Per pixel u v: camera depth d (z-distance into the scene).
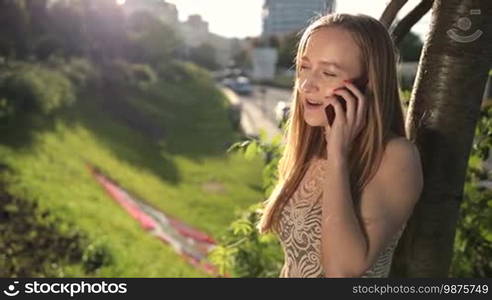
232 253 3.74
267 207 2.00
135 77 52.03
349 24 1.71
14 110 23.44
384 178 1.69
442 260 2.05
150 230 17.59
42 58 39.06
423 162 2.01
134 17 57.22
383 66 1.71
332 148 1.66
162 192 24.94
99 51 49.00
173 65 67.19
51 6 44.03
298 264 1.89
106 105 38.97
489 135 3.19
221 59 104.94
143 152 31.41
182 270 13.83
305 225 1.86
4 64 30.58
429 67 2.00
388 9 2.48
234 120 45.44
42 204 14.37
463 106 1.96
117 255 12.54
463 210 3.28
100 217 15.55
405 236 2.09
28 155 19.30
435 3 2.01
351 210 1.62
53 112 27.38
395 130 1.80
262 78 74.31
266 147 3.50
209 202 25.20
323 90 1.74
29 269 10.90
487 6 1.91
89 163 23.19
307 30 1.82
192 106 53.28
